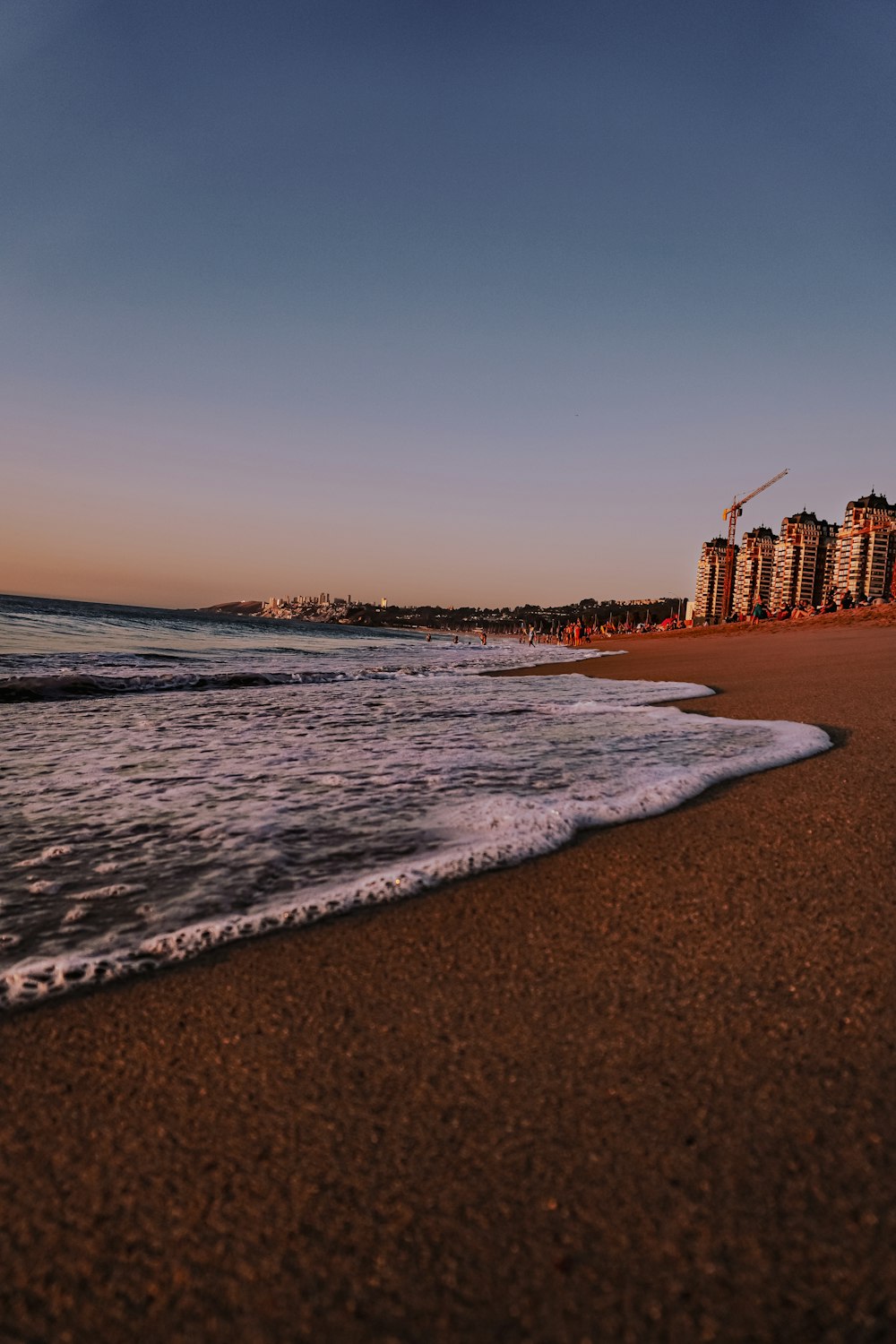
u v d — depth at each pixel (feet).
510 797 12.07
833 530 448.65
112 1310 3.10
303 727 20.62
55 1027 5.44
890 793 11.64
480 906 7.63
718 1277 3.19
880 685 28.48
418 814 11.26
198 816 11.27
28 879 8.61
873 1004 5.45
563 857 9.11
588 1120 4.24
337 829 10.52
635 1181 3.76
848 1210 3.53
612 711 23.97
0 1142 4.14
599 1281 3.18
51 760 15.79
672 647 92.84
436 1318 3.03
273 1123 4.30
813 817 10.40
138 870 8.90
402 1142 4.10
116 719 22.29
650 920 7.14
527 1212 3.57
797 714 21.24
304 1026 5.39
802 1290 3.11
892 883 7.88
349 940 6.89
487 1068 4.80
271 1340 2.95
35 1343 2.93
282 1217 3.59
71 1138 4.18
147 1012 5.64
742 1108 4.30
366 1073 4.78
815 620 107.04
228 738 18.61
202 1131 4.24
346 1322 3.03
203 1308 3.10
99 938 7.00
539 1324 2.99
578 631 222.07
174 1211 3.63
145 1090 4.64
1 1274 3.27
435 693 31.37
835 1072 4.63
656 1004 5.56
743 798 11.54
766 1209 3.55
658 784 12.38
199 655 68.80
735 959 6.26
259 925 7.28
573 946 6.64
